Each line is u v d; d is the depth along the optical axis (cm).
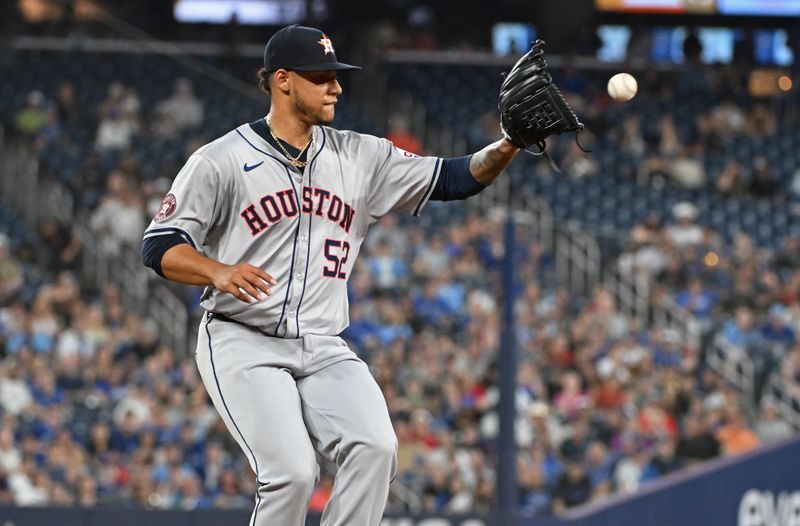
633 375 3772
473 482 3503
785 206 6291
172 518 3058
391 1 8350
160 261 1394
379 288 4222
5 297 4634
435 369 3722
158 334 4509
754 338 3894
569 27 8462
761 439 3688
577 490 3525
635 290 3934
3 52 6781
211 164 1438
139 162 6009
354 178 1512
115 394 4075
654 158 6806
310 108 1462
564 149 6694
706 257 4031
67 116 6350
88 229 5088
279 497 1417
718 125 7375
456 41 8431
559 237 3897
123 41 6838
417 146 7006
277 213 1459
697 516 3362
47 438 3866
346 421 1444
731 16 8562
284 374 1470
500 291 3822
